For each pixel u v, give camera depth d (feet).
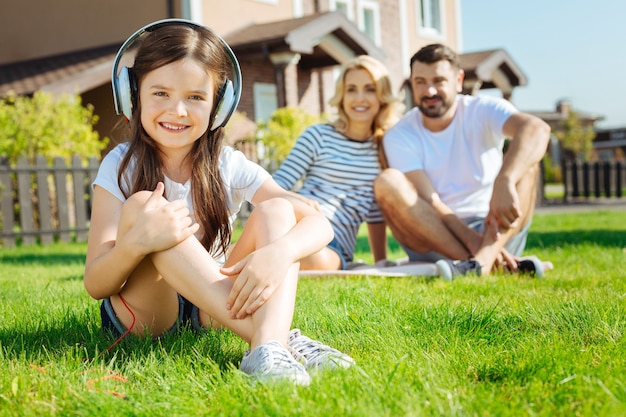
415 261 14.83
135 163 7.55
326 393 5.29
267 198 8.11
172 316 7.51
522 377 5.94
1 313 9.71
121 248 6.59
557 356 6.41
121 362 6.78
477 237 13.56
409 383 5.59
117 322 7.48
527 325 8.16
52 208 30.99
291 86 46.42
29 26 53.31
